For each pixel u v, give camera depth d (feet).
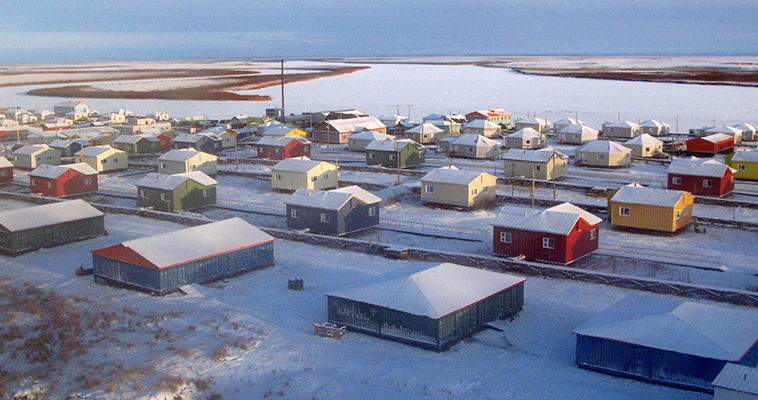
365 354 113.39
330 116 458.50
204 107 655.76
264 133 399.85
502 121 480.64
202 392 100.68
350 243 183.32
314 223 200.03
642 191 200.44
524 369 105.70
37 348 116.57
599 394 95.61
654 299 114.11
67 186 262.88
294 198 205.87
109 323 128.26
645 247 179.32
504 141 416.26
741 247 178.19
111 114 527.81
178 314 133.18
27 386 101.91
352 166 316.40
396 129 452.35
